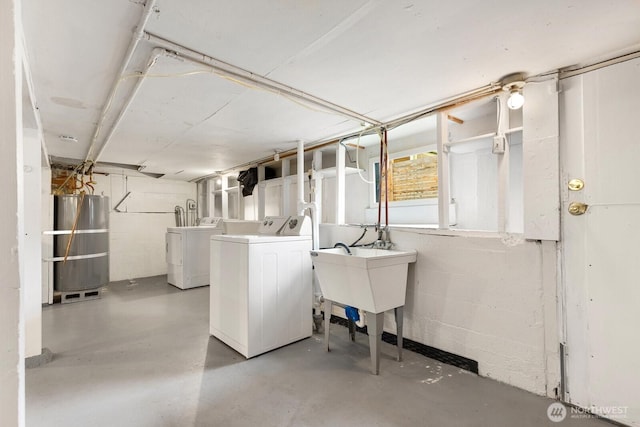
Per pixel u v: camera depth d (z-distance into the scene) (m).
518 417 1.74
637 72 1.63
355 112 2.59
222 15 1.32
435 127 2.98
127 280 5.72
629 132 1.65
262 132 3.15
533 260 1.97
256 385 2.07
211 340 2.85
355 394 1.97
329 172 3.74
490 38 1.52
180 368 2.31
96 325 3.24
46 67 1.76
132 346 2.71
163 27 1.41
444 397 1.93
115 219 5.82
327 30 1.44
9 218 0.91
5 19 0.91
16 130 0.93
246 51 1.62
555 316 1.89
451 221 2.90
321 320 3.08
